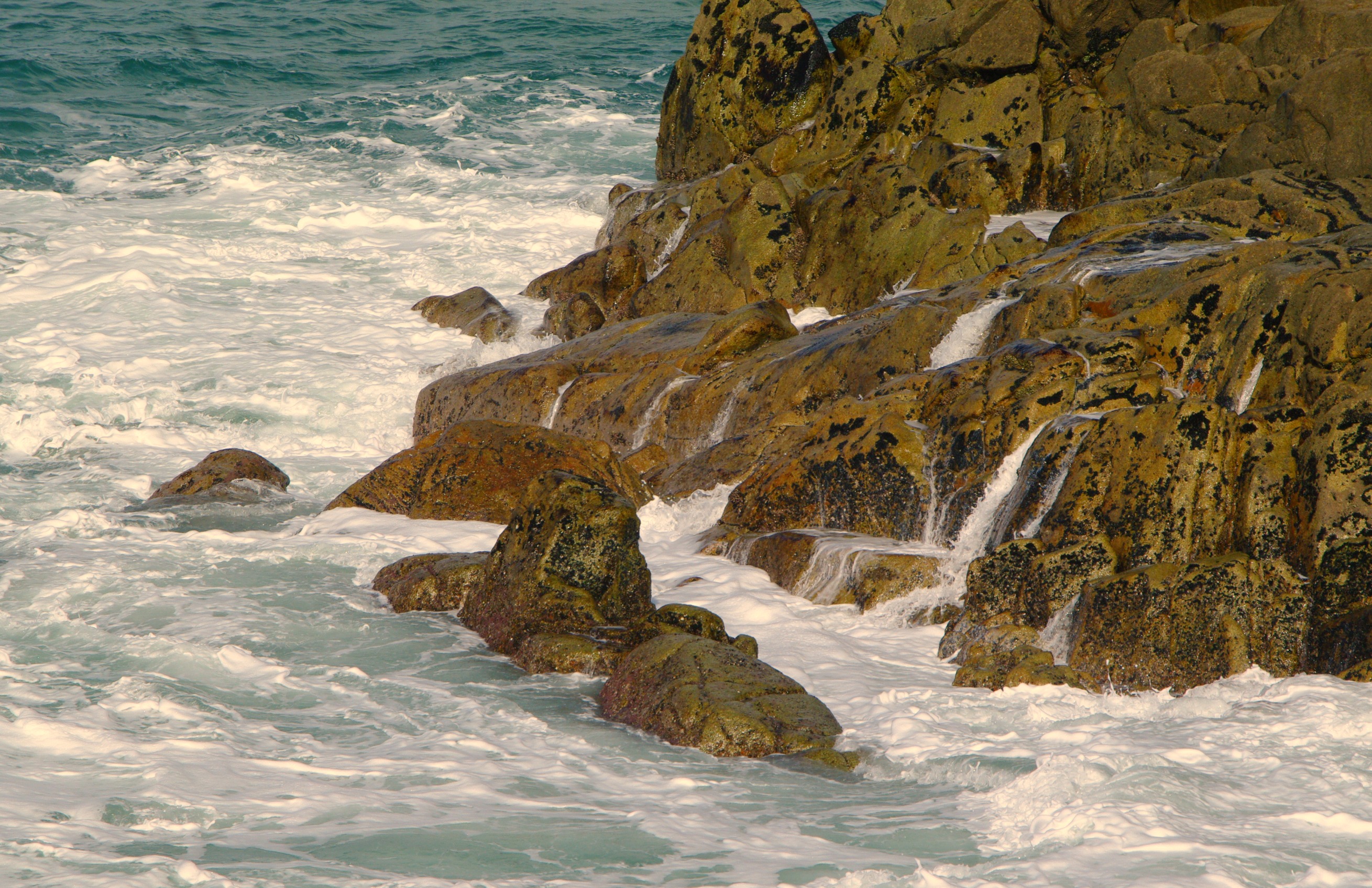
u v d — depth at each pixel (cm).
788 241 3719
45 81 6462
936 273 3291
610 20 8675
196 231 4616
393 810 1414
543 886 1225
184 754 1561
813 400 2816
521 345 3712
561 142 5856
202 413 3347
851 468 2373
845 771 1550
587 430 3127
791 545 2316
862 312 3100
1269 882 1159
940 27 4253
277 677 1864
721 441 2825
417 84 6844
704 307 3756
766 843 1330
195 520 2672
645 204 4428
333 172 5344
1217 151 3462
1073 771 1423
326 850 1303
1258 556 1897
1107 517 2022
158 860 1261
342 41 7862
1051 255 2969
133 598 2183
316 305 4081
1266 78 3375
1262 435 1981
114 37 7456
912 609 2122
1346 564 1766
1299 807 1319
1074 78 4012
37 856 1260
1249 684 1722
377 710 1756
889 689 1784
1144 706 1703
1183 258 2708
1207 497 1972
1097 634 1856
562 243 4662
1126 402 2238
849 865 1263
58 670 1864
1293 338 2197
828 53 4612
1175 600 1816
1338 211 2791
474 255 4478
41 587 2217
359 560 2420
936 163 3944
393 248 4581
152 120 6047
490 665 1947
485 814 1407
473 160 5522
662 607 2072
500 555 2128
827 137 4450
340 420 3381
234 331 3831
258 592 2238
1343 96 2997
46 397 3362
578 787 1498
